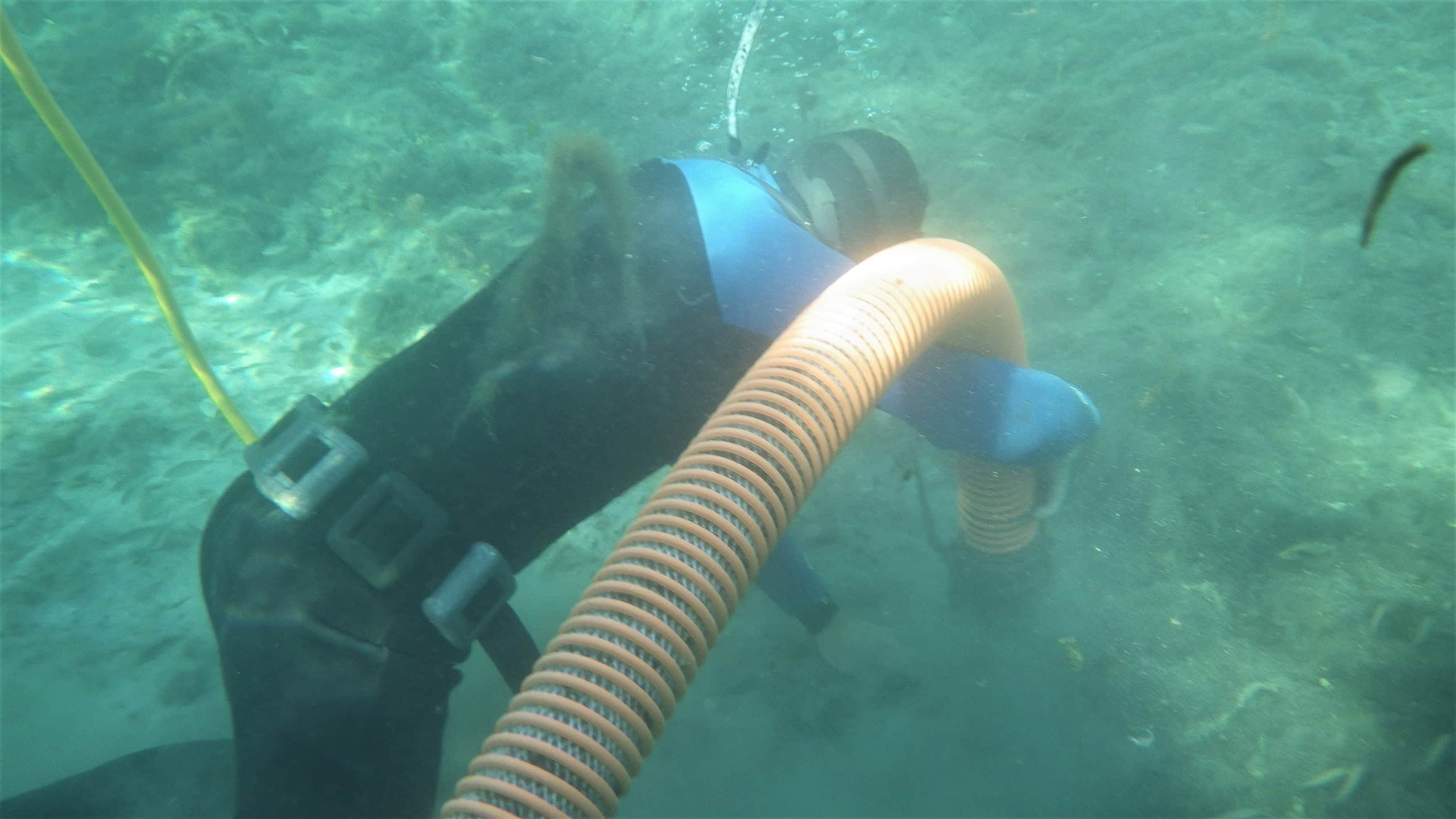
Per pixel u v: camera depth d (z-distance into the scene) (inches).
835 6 210.4
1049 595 94.0
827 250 66.2
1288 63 175.0
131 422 127.4
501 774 41.3
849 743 87.0
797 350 56.5
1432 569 89.7
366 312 143.2
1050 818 78.4
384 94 189.3
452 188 168.2
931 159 163.9
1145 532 99.0
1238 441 106.2
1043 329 128.4
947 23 203.9
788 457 51.7
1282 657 86.4
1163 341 121.3
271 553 56.0
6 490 118.7
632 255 59.7
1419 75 168.4
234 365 137.9
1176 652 88.6
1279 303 123.0
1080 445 76.1
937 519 107.0
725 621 48.1
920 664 91.4
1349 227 135.0
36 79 70.5
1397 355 115.0
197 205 165.2
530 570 107.8
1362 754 77.7
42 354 139.9
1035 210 149.4
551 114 187.5
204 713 95.2
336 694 54.1
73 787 70.9
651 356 59.8
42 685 98.3
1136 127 164.1
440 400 58.4
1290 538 95.5
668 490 51.6
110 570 110.3
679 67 198.8
